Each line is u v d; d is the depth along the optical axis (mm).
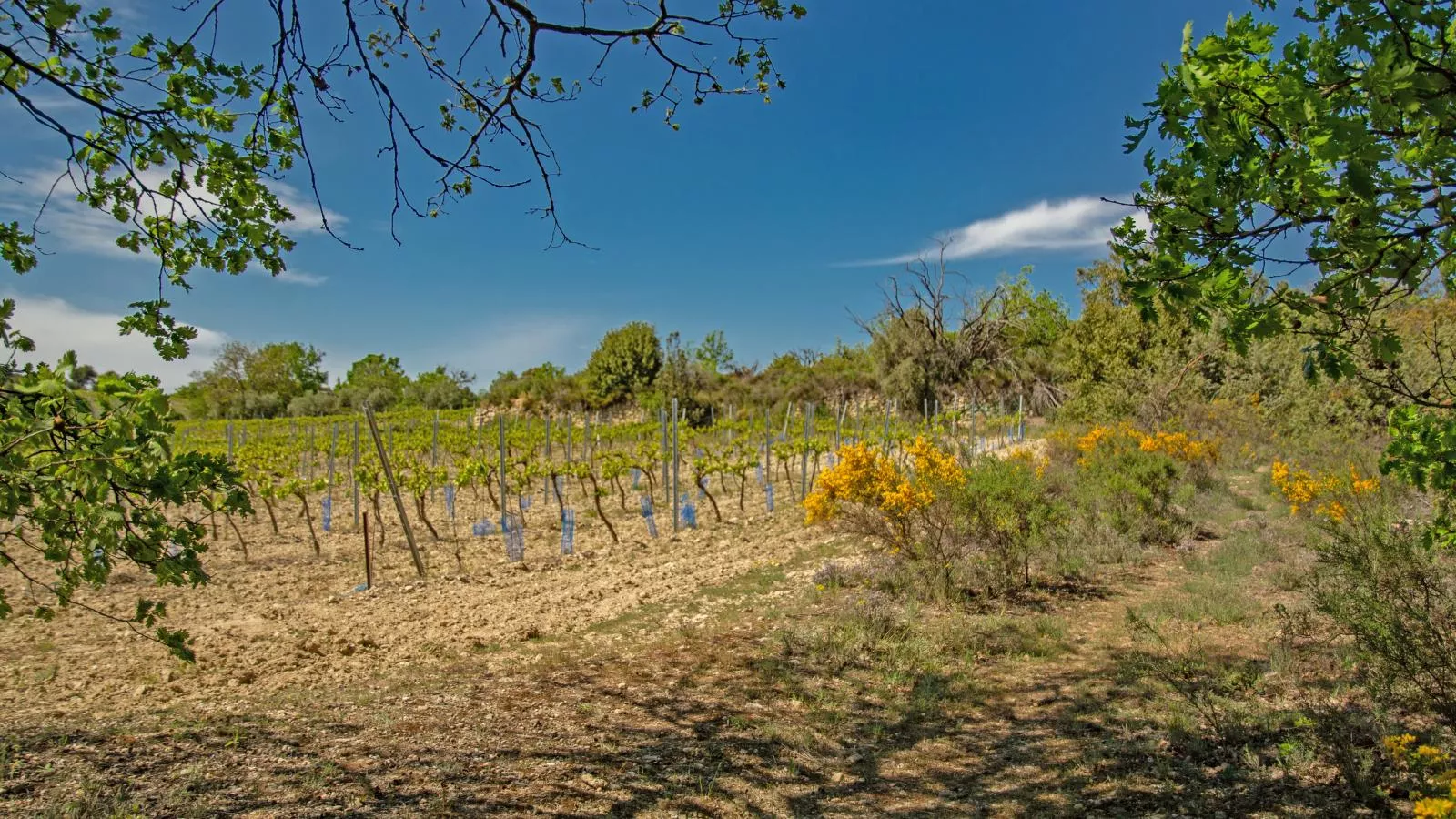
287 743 4199
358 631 6766
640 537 11688
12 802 3260
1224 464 13195
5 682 5316
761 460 20500
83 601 8016
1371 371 8203
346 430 30172
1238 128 2002
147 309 3525
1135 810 3379
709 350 52062
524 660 5973
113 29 3275
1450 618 4008
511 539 10406
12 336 2764
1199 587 6828
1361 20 1882
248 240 3969
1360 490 8094
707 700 4992
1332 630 5043
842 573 7766
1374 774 3291
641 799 3682
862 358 36938
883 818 3502
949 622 6352
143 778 3613
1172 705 4461
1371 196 1863
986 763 4027
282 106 3811
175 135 3125
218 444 24422
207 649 6125
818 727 4531
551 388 39719
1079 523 8984
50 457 2527
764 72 4598
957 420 23641
